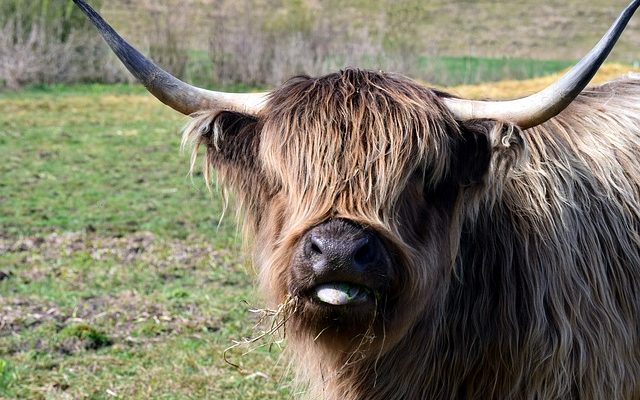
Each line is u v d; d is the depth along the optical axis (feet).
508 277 13.24
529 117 12.30
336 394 13.96
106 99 73.10
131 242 32.09
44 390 19.39
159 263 29.43
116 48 13.28
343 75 12.60
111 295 25.94
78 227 34.09
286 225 12.29
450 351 13.43
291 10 89.20
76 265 28.96
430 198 12.50
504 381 13.30
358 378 13.67
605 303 13.55
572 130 14.56
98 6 86.69
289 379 19.92
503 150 12.13
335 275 11.08
